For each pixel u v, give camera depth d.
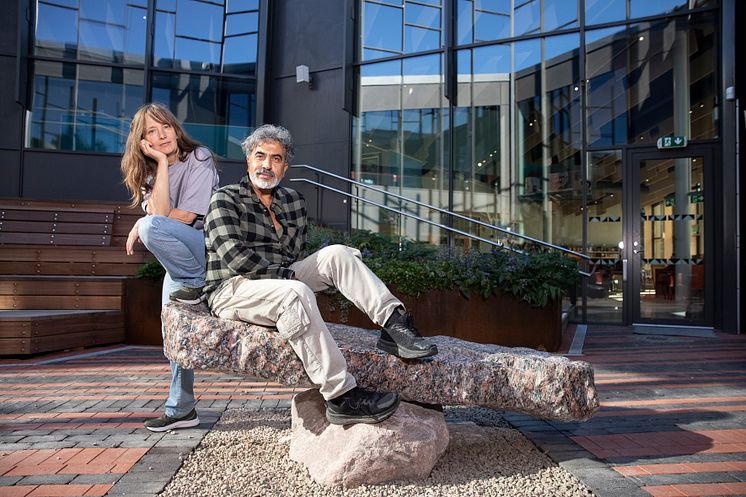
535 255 6.75
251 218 2.68
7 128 10.48
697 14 8.55
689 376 5.00
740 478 2.56
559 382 2.62
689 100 8.58
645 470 2.66
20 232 8.52
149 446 2.94
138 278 6.85
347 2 10.45
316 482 2.50
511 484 2.50
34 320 5.71
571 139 9.18
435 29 10.32
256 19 11.52
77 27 10.86
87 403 3.92
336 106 10.83
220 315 2.65
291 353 2.53
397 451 2.50
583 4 8.99
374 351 2.63
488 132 9.79
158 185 2.94
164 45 11.23
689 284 8.45
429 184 10.18
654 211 8.69
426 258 7.09
